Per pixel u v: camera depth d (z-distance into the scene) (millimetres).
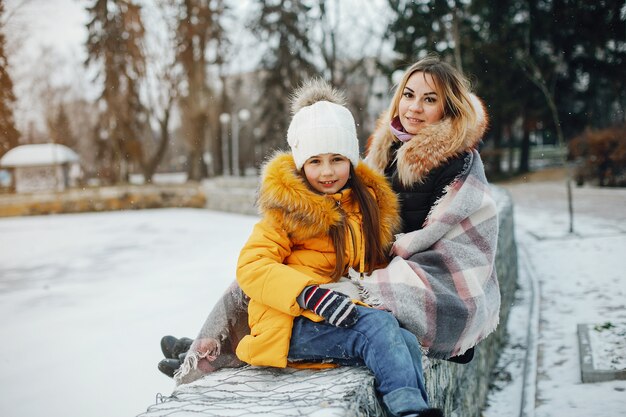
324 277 2070
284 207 1994
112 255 11562
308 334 1908
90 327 5941
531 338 4973
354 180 2148
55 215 23281
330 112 2113
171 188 24234
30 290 8383
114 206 23891
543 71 19266
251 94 38156
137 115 32125
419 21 17984
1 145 26594
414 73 2449
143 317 6199
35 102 37156
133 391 4043
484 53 19172
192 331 5543
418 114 2396
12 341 5535
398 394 1700
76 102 47625
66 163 34375
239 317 2242
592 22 17484
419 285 1994
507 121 22828
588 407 3506
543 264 7922
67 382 4297
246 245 2021
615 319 5082
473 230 2162
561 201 14820
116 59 29703
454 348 2057
